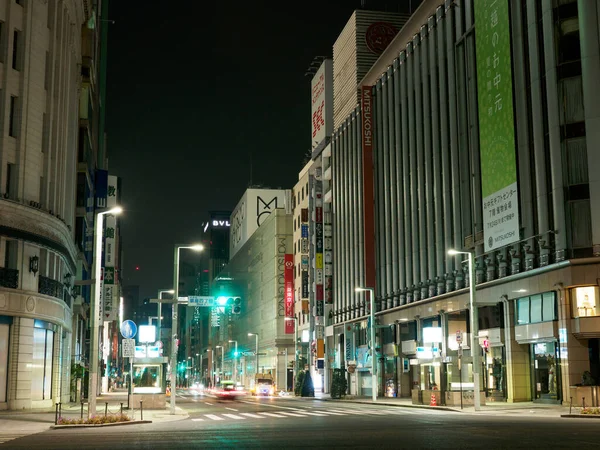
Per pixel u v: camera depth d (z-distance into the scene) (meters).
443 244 58.97
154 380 47.44
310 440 21.39
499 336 49.41
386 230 72.12
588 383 40.09
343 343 87.31
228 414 40.31
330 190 94.31
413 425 27.81
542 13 45.94
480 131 52.12
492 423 28.34
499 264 49.88
